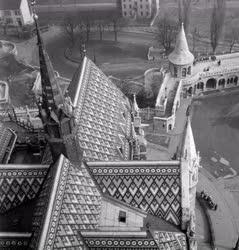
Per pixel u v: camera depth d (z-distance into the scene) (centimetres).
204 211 9812
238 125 12475
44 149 8250
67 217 5719
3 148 8206
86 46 17762
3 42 18362
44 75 5503
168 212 6612
